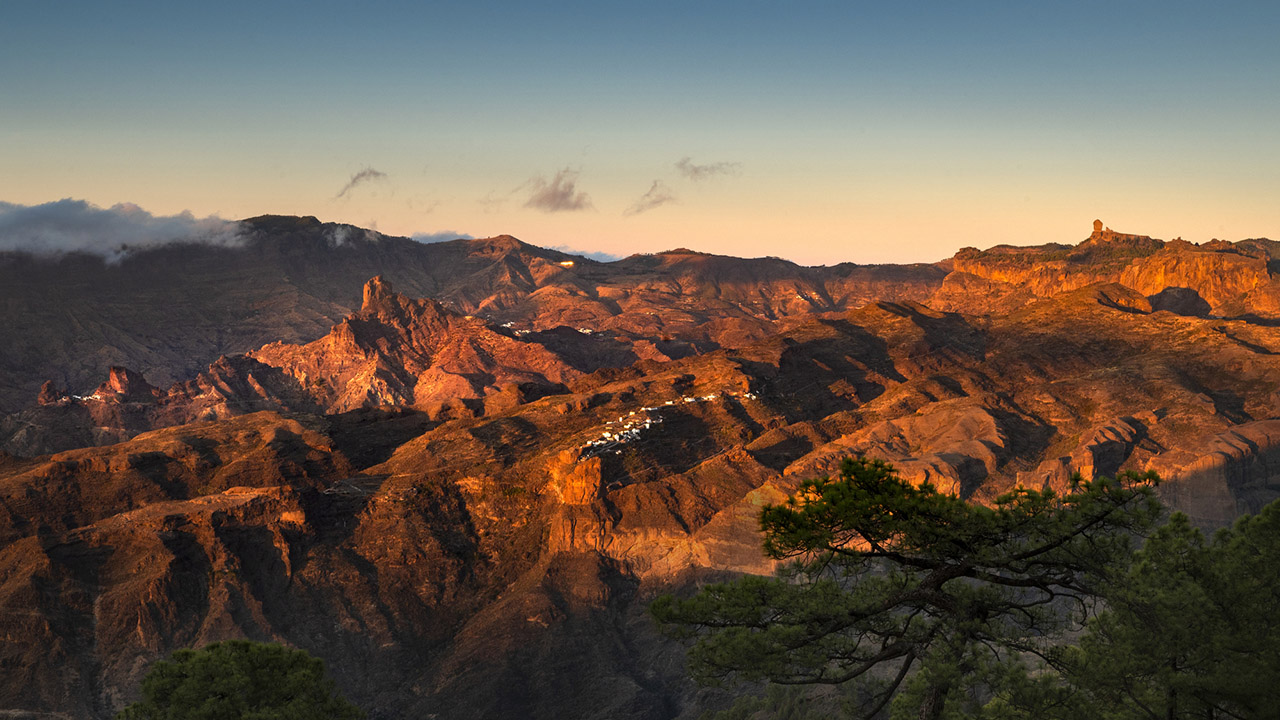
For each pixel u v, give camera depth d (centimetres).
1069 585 3259
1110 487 3112
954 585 3488
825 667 3503
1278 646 3150
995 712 3478
